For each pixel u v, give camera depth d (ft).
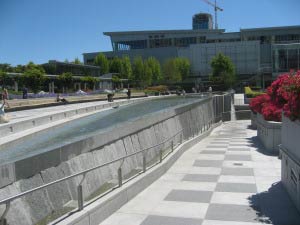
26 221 18.26
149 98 195.93
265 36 422.82
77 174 20.95
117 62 385.29
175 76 392.47
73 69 301.02
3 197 17.02
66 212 20.85
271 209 25.49
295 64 367.66
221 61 347.15
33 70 209.26
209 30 454.81
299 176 24.30
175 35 468.34
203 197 28.68
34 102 132.46
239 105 131.54
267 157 47.78
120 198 25.99
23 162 18.72
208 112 89.86
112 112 101.40
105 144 29.96
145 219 23.59
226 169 39.88
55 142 47.24
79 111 100.78
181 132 55.72
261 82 376.68
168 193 29.96
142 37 481.05
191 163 43.80
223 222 22.93
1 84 218.38
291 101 24.72
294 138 26.63
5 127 56.49
